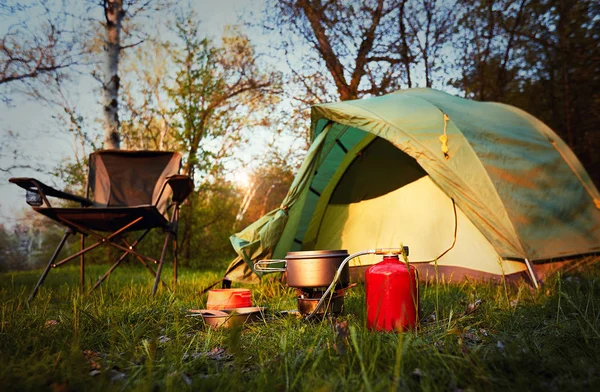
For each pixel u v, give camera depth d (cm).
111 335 192
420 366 140
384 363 144
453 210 389
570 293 275
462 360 142
